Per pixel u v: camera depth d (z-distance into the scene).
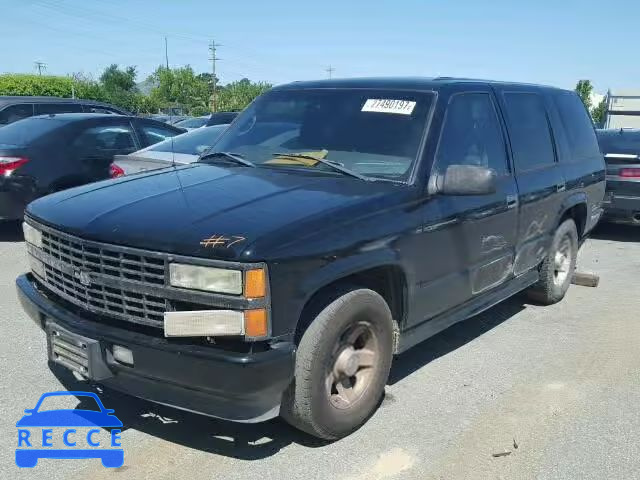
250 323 2.92
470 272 4.41
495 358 4.89
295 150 4.33
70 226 3.36
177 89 62.59
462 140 4.40
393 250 3.57
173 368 3.01
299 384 3.23
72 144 8.51
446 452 3.52
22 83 45.88
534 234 5.36
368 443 3.59
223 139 4.85
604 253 8.99
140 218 3.24
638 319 5.91
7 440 3.52
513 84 5.46
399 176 3.93
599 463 3.45
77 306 3.44
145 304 3.11
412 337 4.02
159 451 3.45
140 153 7.78
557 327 5.65
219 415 3.10
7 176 7.94
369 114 4.35
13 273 6.91
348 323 3.37
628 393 4.31
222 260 2.90
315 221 3.23
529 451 3.55
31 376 4.30
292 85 5.01
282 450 3.49
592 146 6.77
